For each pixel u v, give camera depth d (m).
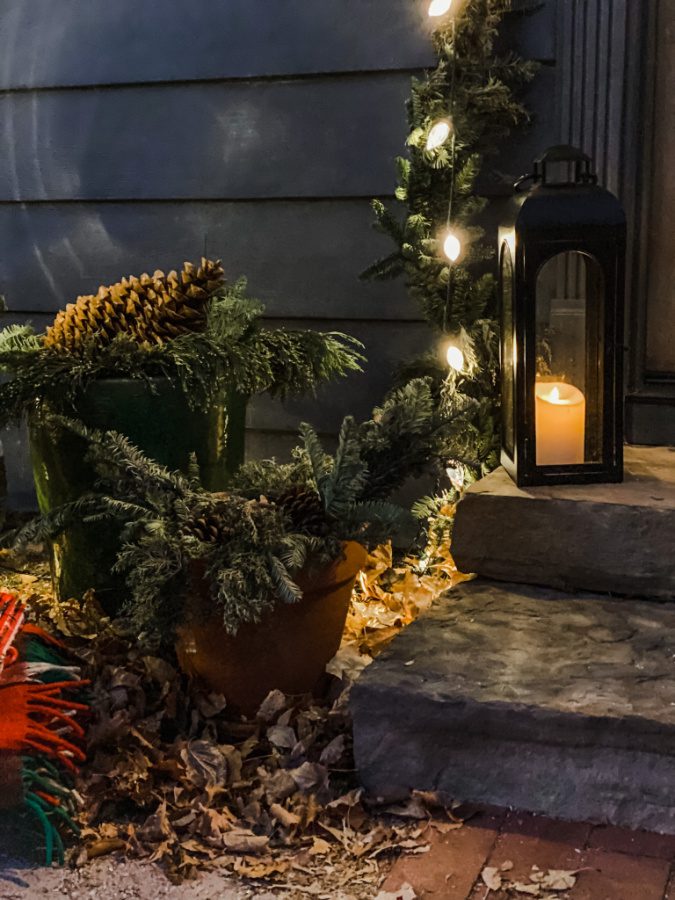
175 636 2.17
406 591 2.88
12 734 1.91
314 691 2.36
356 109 3.21
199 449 2.73
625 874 1.79
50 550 2.83
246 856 1.88
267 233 3.39
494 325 2.93
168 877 1.82
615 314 2.52
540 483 2.59
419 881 1.79
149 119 3.45
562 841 1.89
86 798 2.01
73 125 3.54
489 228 3.13
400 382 3.09
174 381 2.63
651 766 1.91
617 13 2.89
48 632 2.49
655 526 2.42
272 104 3.30
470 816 1.96
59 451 2.65
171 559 2.13
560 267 2.79
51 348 2.67
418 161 2.94
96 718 2.21
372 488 2.38
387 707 2.02
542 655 2.16
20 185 3.63
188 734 2.22
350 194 3.26
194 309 2.72
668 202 2.99
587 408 2.60
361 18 3.16
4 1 3.54
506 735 1.97
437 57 3.09
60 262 3.64
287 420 3.46
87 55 3.47
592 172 2.98
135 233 3.54
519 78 2.95
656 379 3.07
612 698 1.97
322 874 1.82
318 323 3.39
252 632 2.22
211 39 3.33
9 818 1.96
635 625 2.31
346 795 2.00
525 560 2.53
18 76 3.56
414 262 2.95
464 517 2.55
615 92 2.93
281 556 2.13
